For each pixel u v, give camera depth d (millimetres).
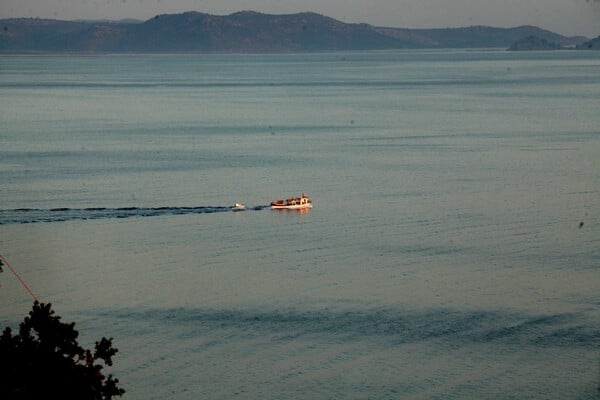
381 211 188875
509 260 154875
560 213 186750
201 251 160500
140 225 177000
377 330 125812
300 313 131375
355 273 148000
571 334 124312
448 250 160625
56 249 160500
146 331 125625
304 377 113312
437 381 112312
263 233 172250
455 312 131375
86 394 72125
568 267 151125
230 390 110250
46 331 74000
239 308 132875
